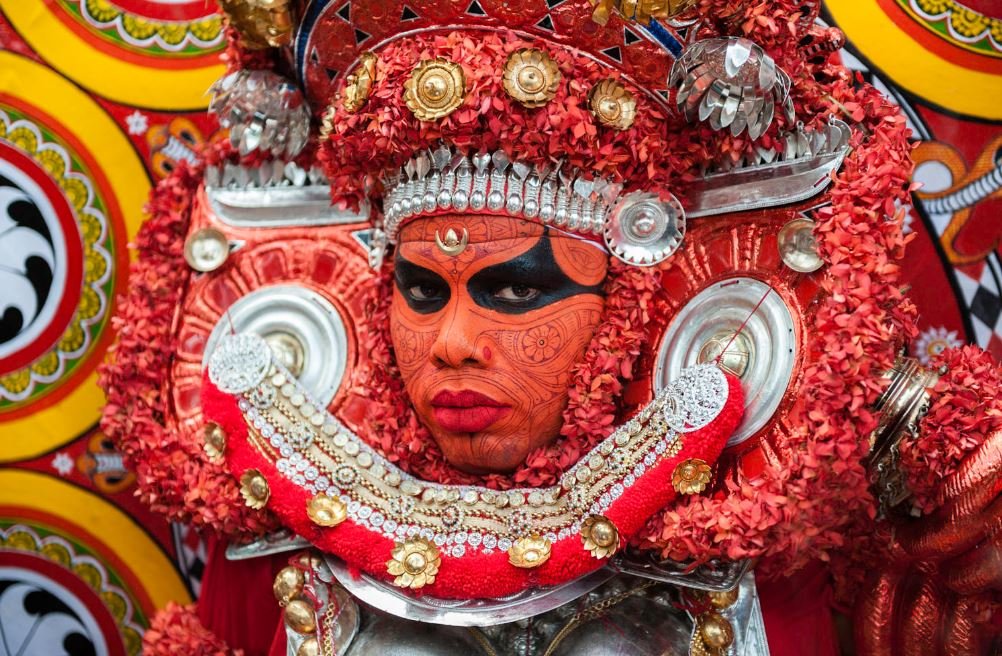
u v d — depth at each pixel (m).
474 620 0.95
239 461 1.05
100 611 1.47
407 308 1.02
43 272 1.39
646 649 0.97
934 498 0.94
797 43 0.94
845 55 1.21
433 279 0.98
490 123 0.89
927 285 1.22
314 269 1.16
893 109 0.95
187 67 1.35
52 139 1.38
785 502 0.89
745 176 0.97
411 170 0.96
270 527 1.09
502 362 0.97
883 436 0.95
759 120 0.90
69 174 1.38
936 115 1.20
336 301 1.15
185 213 1.19
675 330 1.00
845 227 0.88
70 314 1.40
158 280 1.16
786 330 0.94
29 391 1.42
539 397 0.98
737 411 0.92
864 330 0.86
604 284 1.00
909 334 0.91
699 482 0.92
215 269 1.17
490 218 0.94
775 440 0.93
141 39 1.35
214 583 1.21
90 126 1.37
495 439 0.99
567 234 0.96
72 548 1.46
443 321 0.97
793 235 0.94
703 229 1.00
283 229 1.17
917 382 0.94
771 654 1.02
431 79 0.88
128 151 1.37
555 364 0.97
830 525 0.91
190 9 1.34
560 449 1.00
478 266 0.95
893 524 1.00
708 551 0.92
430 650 1.00
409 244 0.98
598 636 0.98
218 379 1.05
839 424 0.87
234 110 1.06
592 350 0.98
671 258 1.00
